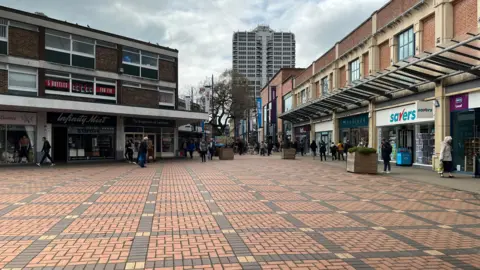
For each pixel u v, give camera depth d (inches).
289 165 896.9
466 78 601.0
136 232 247.8
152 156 1054.4
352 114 1093.1
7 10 880.9
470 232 254.2
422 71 688.4
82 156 1045.8
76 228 257.6
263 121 2859.3
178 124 1355.8
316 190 451.8
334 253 205.6
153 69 1235.2
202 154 1069.8
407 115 783.1
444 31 652.7
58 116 983.6
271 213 312.2
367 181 550.3
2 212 311.3
